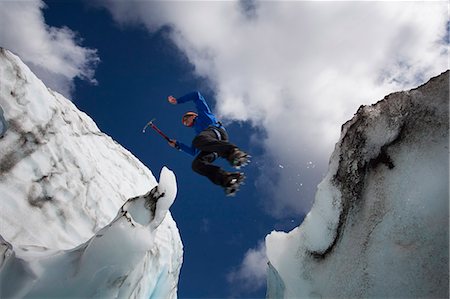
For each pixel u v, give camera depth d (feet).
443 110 7.27
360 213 8.79
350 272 8.59
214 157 13.06
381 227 7.89
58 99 27.30
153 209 11.37
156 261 25.12
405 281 7.06
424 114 7.66
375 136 8.80
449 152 6.97
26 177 17.34
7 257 10.57
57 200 18.47
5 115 17.42
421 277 6.80
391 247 7.51
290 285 11.73
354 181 9.30
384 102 8.94
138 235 10.61
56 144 20.61
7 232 14.62
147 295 24.41
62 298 9.98
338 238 9.66
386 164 8.27
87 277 10.24
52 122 20.79
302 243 11.60
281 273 12.32
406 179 7.63
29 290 9.80
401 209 7.52
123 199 25.73
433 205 6.96
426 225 6.97
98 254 10.27
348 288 8.52
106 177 25.93
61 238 17.06
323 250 10.32
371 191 8.52
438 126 7.32
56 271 10.21
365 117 9.32
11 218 15.28
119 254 10.37
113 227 10.48
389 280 7.37
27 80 18.94
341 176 9.98
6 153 16.93
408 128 7.97
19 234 15.02
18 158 17.42
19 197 16.33
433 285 6.56
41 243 15.64
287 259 12.14
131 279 11.98
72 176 20.89
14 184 16.52
